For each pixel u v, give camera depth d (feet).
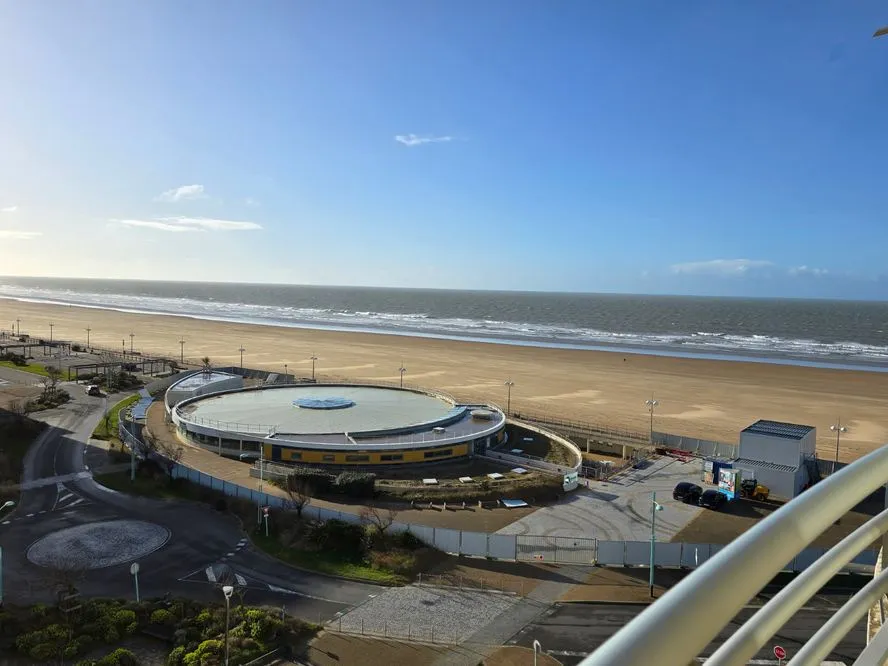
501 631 105.09
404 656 97.60
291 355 448.65
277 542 136.46
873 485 14.70
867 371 410.11
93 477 177.27
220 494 160.56
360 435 199.52
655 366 422.00
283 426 207.10
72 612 106.01
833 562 13.53
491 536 131.85
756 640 10.64
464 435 202.90
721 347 554.87
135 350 455.63
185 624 104.01
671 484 180.55
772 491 172.86
